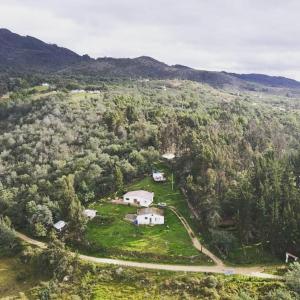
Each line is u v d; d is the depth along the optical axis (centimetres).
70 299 8850
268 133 19275
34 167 14425
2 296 9381
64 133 16238
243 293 7869
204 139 14400
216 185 11488
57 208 11894
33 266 10206
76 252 10012
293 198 10362
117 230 10894
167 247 9962
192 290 8544
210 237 10238
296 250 9538
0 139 16950
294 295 7956
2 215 12281
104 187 12888
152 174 13812
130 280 9081
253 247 9938
